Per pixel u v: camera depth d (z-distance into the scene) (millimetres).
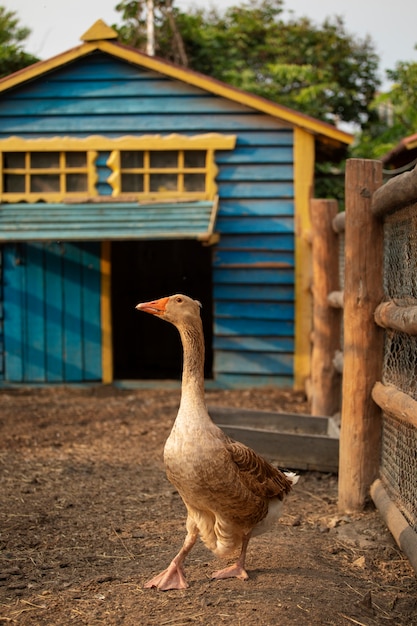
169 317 3781
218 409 7430
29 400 9906
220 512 3709
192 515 3820
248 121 10336
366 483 5344
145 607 3654
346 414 5363
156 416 8859
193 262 14805
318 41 20375
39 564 4301
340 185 16141
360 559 4441
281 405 9484
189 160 10414
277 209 10383
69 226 9586
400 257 4695
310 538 4809
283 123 10305
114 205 10062
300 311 10375
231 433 6363
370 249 5250
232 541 3834
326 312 8109
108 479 6199
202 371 3756
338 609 3658
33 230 9539
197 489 3613
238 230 10422
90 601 3750
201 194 10336
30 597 3816
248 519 3799
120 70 10352
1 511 5266
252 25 20266
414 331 4098
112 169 10359
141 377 12266
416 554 4016
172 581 3881
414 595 4004
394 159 11336
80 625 3484
